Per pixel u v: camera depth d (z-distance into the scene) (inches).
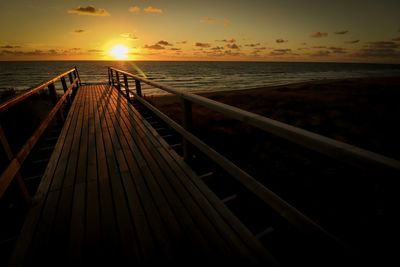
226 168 67.4
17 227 71.4
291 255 74.5
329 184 165.8
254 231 92.1
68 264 55.1
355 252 37.8
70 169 100.0
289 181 172.9
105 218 69.9
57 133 172.1
